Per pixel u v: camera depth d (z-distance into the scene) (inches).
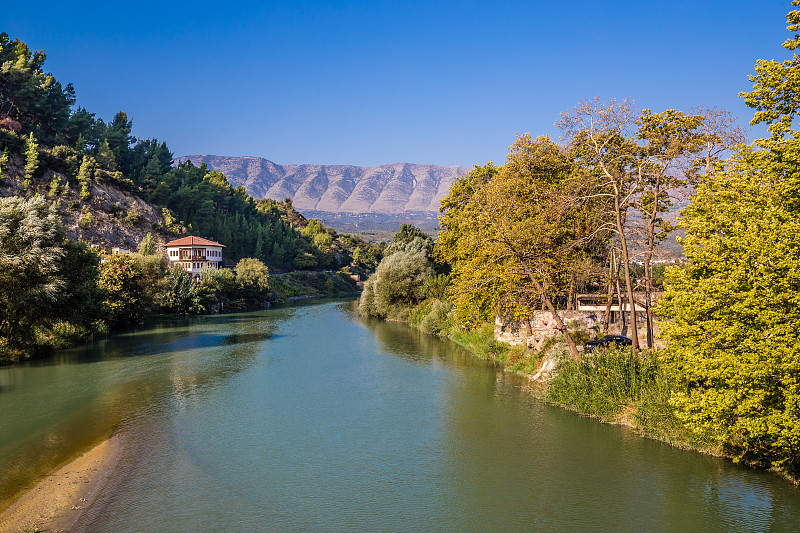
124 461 960.9
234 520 751.7
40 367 1793.8
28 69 5684.1
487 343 1940.2
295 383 1551.4
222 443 1056.2
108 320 2817.4
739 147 859.4
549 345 1581.0
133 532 713.6
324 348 2187.5
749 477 859.4
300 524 743.7
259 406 1312.7
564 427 1120.8
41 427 1149.1
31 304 1807.3
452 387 1476.4
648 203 1417.3
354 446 1039.6
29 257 1728.6
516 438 1064.2
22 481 872.9
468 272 1796.3
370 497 826.2
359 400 1362.0
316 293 6565.0
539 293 1438.2
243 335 2618.1
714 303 722.2
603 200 1486.2
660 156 1267.2
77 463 949.8
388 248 3789.4
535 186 1708.9
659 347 1376.7
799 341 650.2
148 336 2583.7
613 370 1186.6
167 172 6909.5
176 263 4948.3
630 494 818.8
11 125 5275.6
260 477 896.3
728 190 826.8
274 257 7239.2
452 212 2486.5
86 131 6437.0
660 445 1005.8
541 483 866.1
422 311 2898.6
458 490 846.5
